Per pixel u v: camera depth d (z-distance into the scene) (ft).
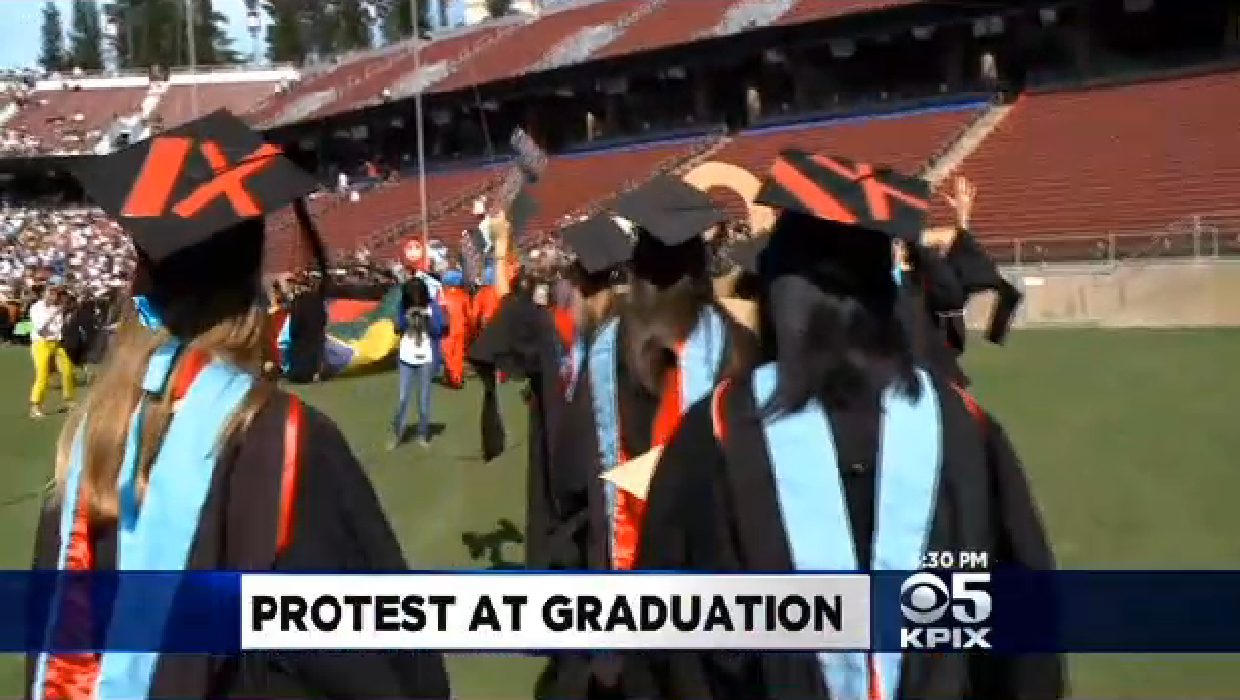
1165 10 112.78
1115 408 44.34
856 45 130.62
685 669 8.66
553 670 18.79
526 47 188.85
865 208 8.29
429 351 42.65
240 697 7.80
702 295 14.61
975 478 8.23
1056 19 115.85
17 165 198.29
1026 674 8.25
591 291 18.45
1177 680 17.92
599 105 160.15
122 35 317.63
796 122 138.72
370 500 8.01
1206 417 41.37
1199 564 23.84
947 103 125.08
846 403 8.22
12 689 18.44
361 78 214.90
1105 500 29.86
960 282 25.73
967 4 118.73
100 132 229.66
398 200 166.91
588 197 139.74
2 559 27.37
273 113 214.69
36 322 57.31
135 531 7.52
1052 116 111.45
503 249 41.73
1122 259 82.64
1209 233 81.10
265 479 7.53
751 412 8.38
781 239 8.68
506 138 170.91
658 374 14.29
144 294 7.95
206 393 7.70
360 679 8.01
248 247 8.00
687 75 148.97
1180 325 79.10
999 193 99.50
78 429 8.01
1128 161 96.84
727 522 8.43
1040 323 84.43
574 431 15.35
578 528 15.85
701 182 15.67
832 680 8.23
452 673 19.04
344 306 67.51
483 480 35.76
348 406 54.90
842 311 8.35
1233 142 93.40
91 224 188.75
